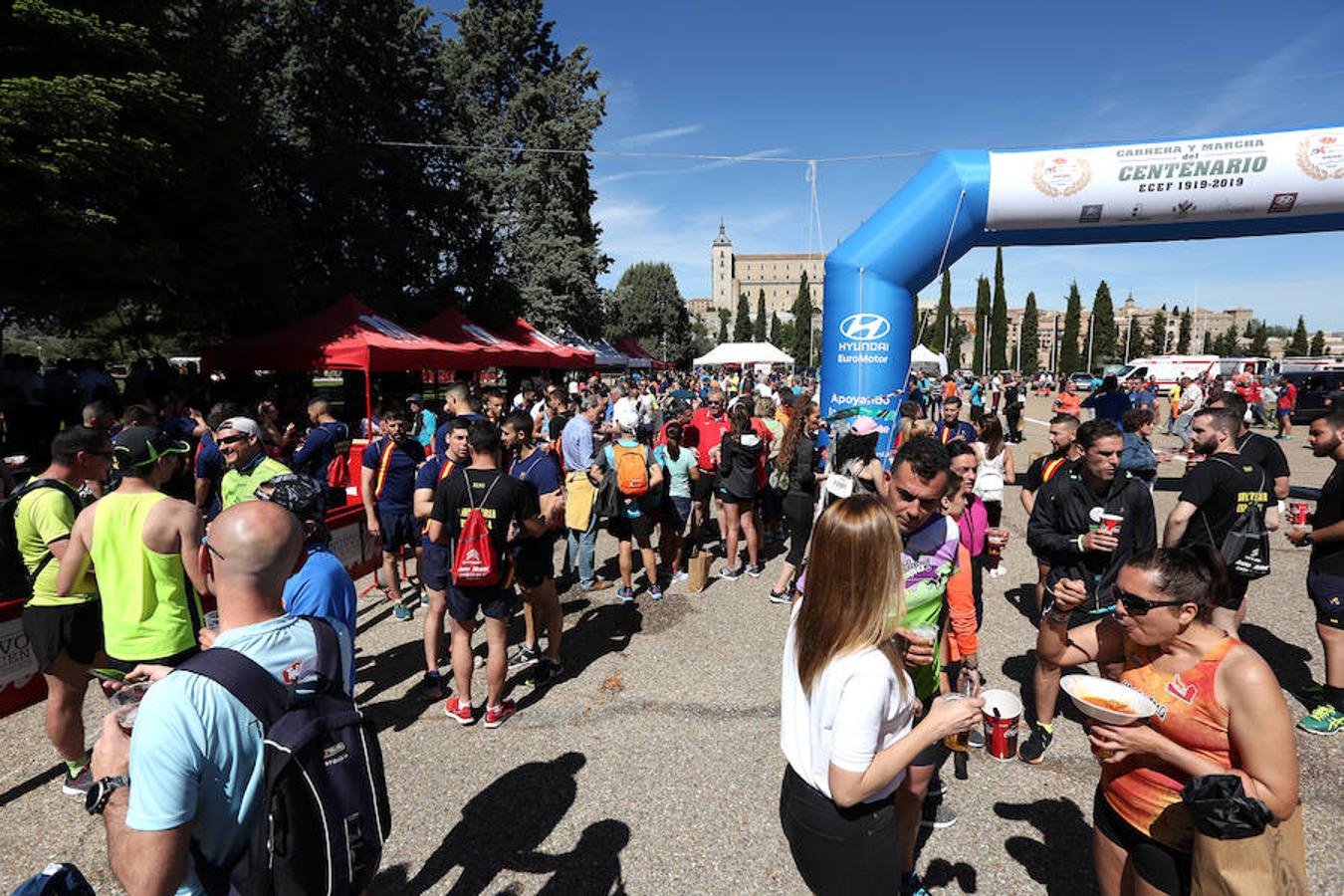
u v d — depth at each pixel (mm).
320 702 1506
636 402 12305
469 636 3906
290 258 17766
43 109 9953
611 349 27984
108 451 3424
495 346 14539
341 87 19641
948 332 81438
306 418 12703
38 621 3178
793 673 1786
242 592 1521
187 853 1313
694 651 5027
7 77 10992
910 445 2578
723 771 3492
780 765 3545
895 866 1735
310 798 1373
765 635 5324
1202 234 8867
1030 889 2633
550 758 3621
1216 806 1534
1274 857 1549
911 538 2627
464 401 6016
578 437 6781
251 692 1396
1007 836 2947
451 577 3801
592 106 24828
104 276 11664
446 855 2883
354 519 6348
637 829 3039
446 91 23500
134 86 11234
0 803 3275
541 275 23688
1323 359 31578
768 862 2822
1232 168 8164
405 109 21812
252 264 14852
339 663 1609
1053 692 3215
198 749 1317
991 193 8641
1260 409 22219
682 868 2795
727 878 2734
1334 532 3611
